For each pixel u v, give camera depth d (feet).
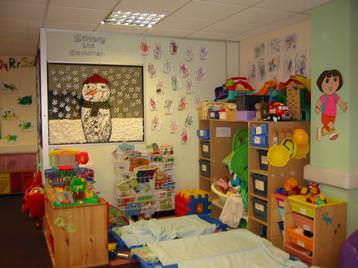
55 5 10.50
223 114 13.51
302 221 10.02
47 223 12.16
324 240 9.45
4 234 13.64
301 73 12.65
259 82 14.96
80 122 14.01
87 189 10.89
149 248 10.30
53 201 10.41
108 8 10.87
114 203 14.56
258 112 11.88
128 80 14.65
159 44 15.05
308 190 10.46
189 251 9.98
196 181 16.01
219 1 10.23
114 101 14.47
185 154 15.74
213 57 15.93
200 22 12.69
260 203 11.57
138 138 14.88
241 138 13.83
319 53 10.40
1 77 20.39
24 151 20.27
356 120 9.62
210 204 14.37
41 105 13.74
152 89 15.03
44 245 12.46
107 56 14.26
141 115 14.90
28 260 11.19
